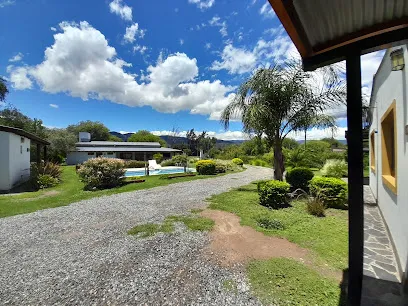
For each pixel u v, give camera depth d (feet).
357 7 4.95
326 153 52.03
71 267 9.87
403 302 7.20
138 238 12.98
